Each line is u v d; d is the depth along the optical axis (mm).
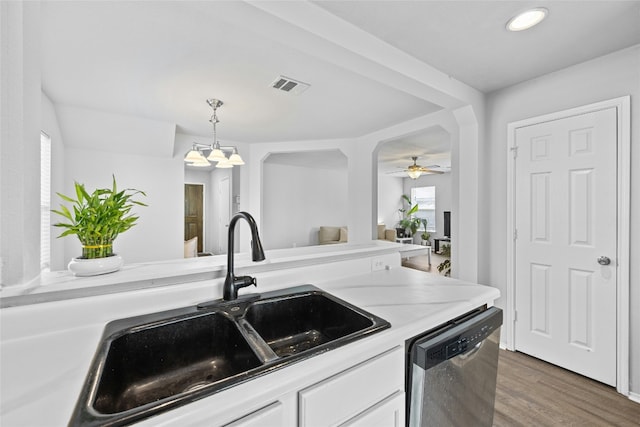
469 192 2656
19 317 845
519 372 2125
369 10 1504
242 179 4738
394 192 9375
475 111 2531
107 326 916
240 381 617
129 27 1647
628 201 1855
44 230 2607
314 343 1237
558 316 2178
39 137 1006
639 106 1810
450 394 997
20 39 898
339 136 4281
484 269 2637
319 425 708
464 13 1529
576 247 2082
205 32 1703
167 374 945
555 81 2189
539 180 2279
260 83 2418
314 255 1469
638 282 1826
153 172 3906
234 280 1142
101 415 514
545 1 1434
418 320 980
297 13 1391
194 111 3125
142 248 3852
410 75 1953
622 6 1465
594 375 1997
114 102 2844
